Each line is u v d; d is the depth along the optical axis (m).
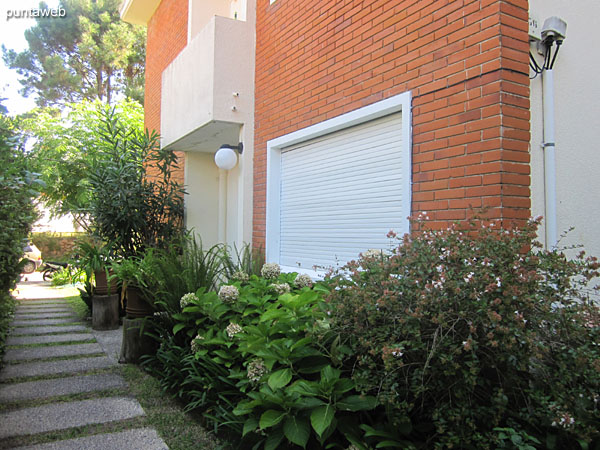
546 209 3.43
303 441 2.33
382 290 2.45
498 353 2.13
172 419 3.49
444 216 3.41
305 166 5.45
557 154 3.54
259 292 4.04
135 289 5.04
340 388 2.47
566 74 3.64
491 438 2.10
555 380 2.18
